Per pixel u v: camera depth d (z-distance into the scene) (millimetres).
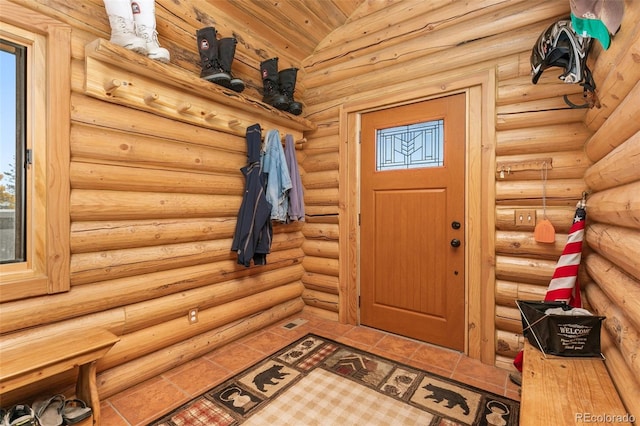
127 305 1928
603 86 1453
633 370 1072
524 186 2131
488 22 2221
